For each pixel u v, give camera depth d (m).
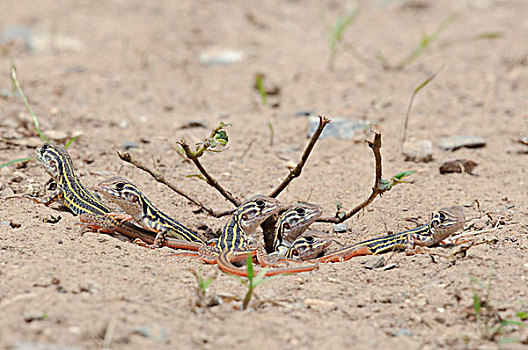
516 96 18.08
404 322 7.82
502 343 7.29
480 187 12.84
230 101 18.25
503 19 25.55
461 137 15.34
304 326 7.55
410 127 16.30
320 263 9.65
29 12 25.91
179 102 18.02
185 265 9.18
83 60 20.94
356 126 15.84
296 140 15.61
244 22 26.03
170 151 14.44
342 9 28.58
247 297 7.81
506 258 9.31
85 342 6.73
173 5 27.22
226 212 10.96
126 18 25.58
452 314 7.96
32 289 7.75
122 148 14.32
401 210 11.80
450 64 20.92
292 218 10.45
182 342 6.98
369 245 10.13
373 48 22.97
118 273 8.48
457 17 26.39
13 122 14.83
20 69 19.72
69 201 11.04
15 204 10.84
